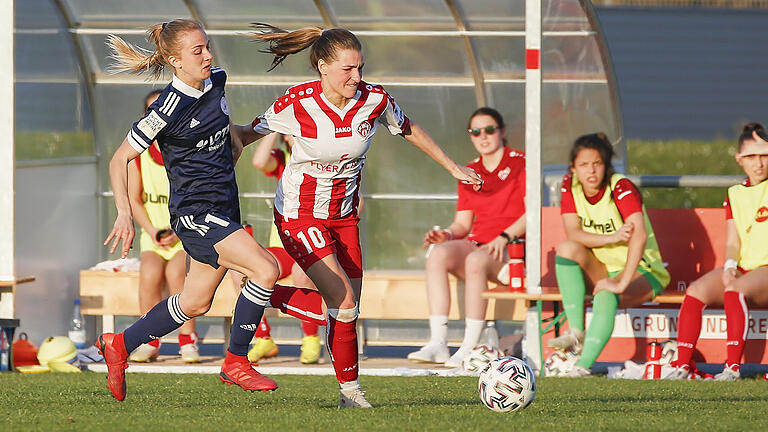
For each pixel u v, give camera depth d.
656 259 23.95
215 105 16.50
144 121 16.17
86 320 27.80
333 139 16.39
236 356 17.20
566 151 29.16
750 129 23.62
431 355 24.69
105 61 28.97
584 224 23.84
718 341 24.31
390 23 28.56
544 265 25.06
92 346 26.17
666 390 21.03
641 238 23.06
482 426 15.40
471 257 24.75
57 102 27.34
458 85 29.34
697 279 24.34
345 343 17.19
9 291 24.02
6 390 20.84
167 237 25.23
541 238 23.70
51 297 26.59
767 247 23.34
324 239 16.78
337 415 16.56
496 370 17.19
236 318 16.89
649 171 70.81
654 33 94.62
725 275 23.16
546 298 23.50
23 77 25.48
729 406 18.45
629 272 23.14
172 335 29.16
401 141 29.59
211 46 29.47
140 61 16.94
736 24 94.44
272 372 24.41
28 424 15.81
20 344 24.31
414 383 22.30
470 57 28.88
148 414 17.03
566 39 28.22
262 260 16.44
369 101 16.48
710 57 94.12
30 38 25.92
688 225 24.86
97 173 29.39
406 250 29.91
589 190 23.67
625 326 24.47
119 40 16.98
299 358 26.64
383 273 26.73
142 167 26.02
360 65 15.91
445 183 29.66
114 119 29.47
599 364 25.42
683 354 23.12
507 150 26.56
